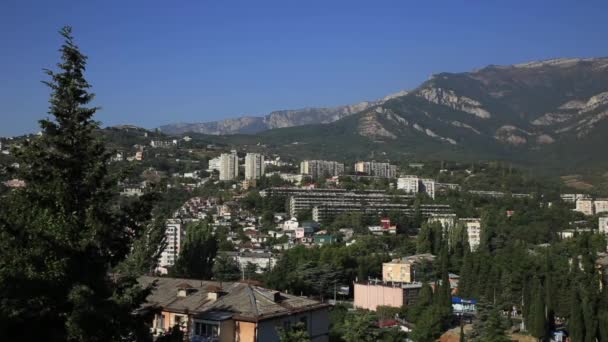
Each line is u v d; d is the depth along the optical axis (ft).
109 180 125.70
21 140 123.54
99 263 119.85
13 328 109.09
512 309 475.72
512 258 530.68
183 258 412.57
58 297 112.06
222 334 181.98
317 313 209.15
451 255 632.79
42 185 118.83
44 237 112.47
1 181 137.39
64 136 121.39
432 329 385.29
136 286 123.44
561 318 432.25
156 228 234.17
